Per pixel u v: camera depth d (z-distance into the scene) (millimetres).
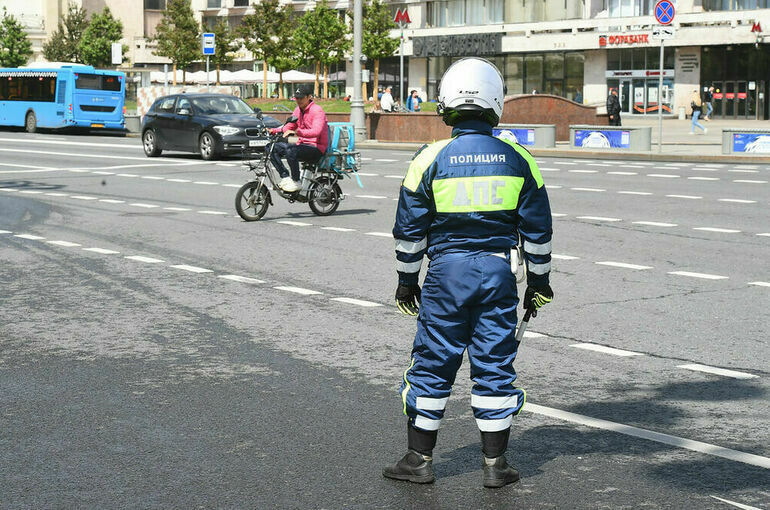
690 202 20516
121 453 6109
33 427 6617
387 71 94875
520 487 5543
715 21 73250
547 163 32469
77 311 10430
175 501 5344
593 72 81312
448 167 5359
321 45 88688
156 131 36094
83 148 40625
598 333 9320
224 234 16156
